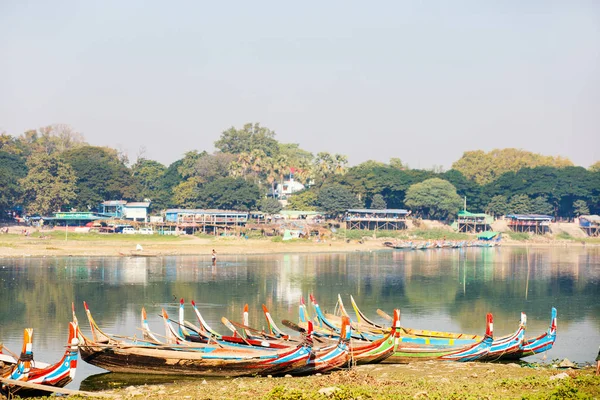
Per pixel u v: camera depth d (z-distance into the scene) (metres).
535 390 33.94
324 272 107.75
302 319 52.53
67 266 110.88
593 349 52.31
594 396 32.03
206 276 99.56
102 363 42.34
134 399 34.53
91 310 68.19
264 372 41.44
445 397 32.31
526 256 149.25
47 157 192.00
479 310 70.94
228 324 49.12
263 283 92.00
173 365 41.84
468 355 45.66
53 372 36.00
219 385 38.12
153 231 181.88
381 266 119.69
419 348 44.97
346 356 42.06
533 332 58.97
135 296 78.31
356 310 54.84
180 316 49.91
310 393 33.09
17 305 70.75
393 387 35.44
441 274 106.31
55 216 186.50
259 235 185.00
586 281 97.50
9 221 194.00
